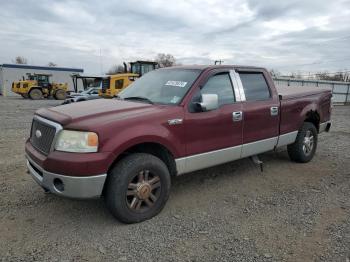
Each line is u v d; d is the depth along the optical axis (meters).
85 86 26.78
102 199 4.39
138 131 3.64
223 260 3.07
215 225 3.75
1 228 3.60
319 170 5.93
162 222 3.81
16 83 31.36
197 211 4.12
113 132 3.49
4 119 13.26
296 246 3.31
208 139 4.39
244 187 5.00
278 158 6.67
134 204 3.70
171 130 3.96
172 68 5.14
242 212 4.11
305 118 6.14
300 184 5.18
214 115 4.43
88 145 3.37
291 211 4.15
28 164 4.06
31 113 16.25
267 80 5.46
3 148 7.29
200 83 4.43
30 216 3.89
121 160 3.64
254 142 5.09
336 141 8.88
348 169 6.03
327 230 3.65
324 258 3.10
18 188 4.76
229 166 6.02
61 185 3.44
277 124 5.48
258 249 3.25
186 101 4.21
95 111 3.81
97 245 3.30
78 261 3.03
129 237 3.46
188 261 3.05
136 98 4.67
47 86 31.64
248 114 4.91
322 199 4.56
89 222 3.77
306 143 6.25
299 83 33.47
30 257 3.07
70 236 3.46
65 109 4.01
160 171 3.86
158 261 3.05
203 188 4.92
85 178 3.33
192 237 3.48
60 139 3.46
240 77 5.04
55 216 3.90
